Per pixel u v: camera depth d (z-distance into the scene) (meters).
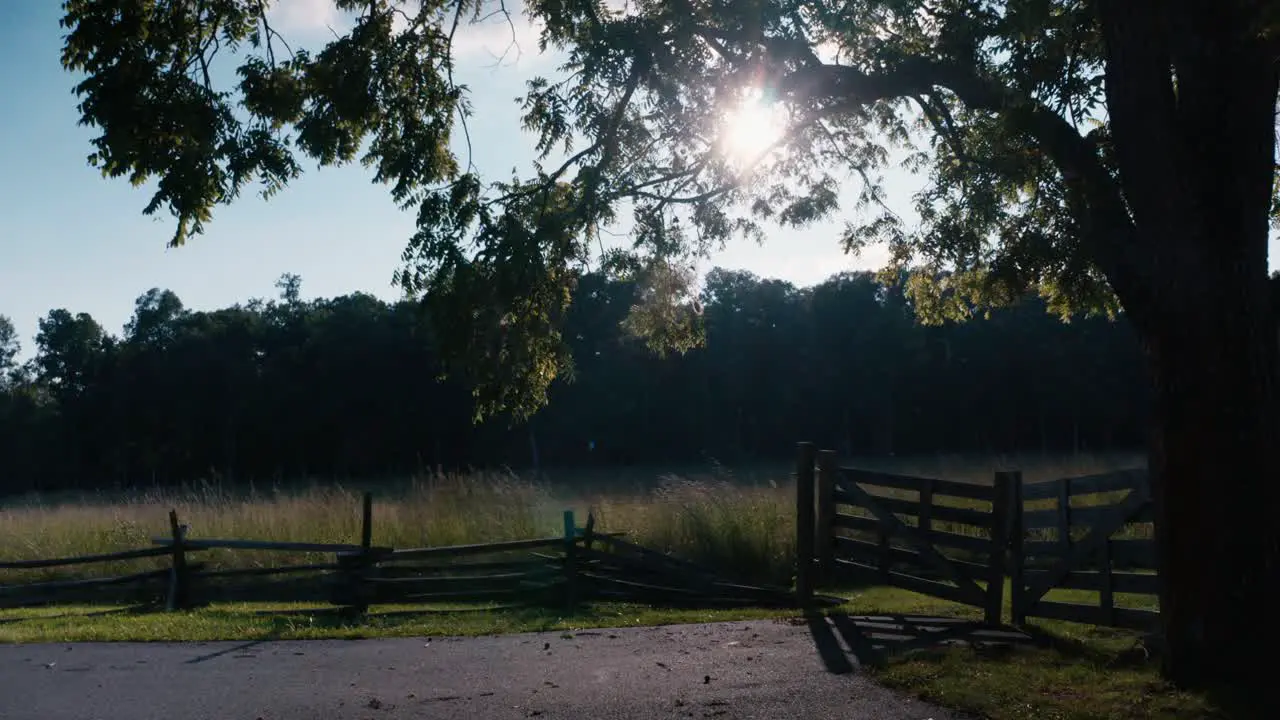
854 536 15.70
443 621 12.16
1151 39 7.29
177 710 8.06
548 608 12.97
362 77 9.67
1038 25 8.83
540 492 18.66
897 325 59.06
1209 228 7.14
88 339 67.75
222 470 63.28
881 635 9.93
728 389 62.16
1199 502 7.16
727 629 10.84
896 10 9.91
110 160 8.57
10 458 64.56
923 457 54.62
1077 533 15.23
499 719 7.56
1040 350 56.12
